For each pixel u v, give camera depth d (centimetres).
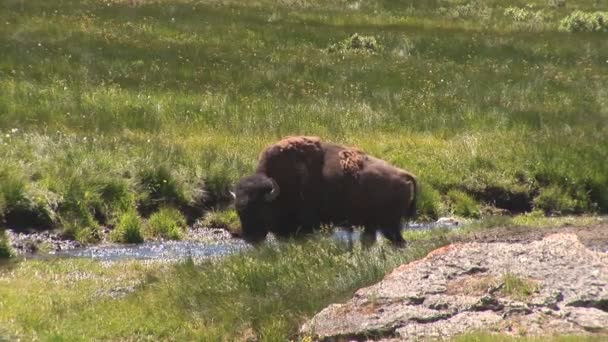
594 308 2678
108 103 6038
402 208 3869
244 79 6969
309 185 3856
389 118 6072
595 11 11675
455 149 5497
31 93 6141
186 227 4666
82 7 9194
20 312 3056
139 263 3872
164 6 9612
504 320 2631
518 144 5584
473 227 4328
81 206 4516
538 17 10731
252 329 2936
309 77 7181
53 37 7844
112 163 4856
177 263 3669
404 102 6556
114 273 3678
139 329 2961
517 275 2839
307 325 2816
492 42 8862
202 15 9319
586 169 5306
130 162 4881
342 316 2797
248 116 5922
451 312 2711
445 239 3809
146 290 3334
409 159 5316
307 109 6150
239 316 2984
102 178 4691
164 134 5547
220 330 2931
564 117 6384
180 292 3225
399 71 7525
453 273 2914
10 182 4462
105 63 7125
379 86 7038
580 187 5231
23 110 5750
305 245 3669
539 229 4203
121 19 8806
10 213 4400
